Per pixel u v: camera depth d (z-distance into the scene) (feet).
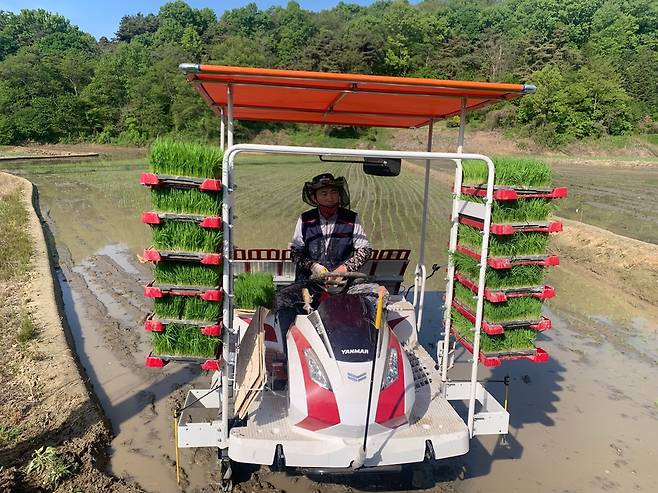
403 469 12.69
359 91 11.94
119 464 12.63
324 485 11.98
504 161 11.73
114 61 214.90
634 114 195.31
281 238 36.94
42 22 376.48
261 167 101.91
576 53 226.79
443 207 53.98
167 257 10.03
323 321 11.30
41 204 56.03
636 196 68.08
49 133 180.24
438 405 11.73
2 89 183.21
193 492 11.64
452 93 12.09
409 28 254.06
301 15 328.08
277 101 14.02
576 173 112.68
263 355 10.72
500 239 11.69
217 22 348.79
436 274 29.76
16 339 18.65
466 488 12.04
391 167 16.19
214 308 10.43
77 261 32.53
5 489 10.77
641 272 29.60
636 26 282.56
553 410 15.92
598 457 13.46
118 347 19.84
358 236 14.17
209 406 12.19
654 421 15.38
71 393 15.10
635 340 21.50
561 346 20.83
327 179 13.57
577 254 34.83
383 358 10.85
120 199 60.18
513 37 267.18
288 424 10.61
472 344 12.53
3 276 26.50
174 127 178.70
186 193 9.98
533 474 12.65
